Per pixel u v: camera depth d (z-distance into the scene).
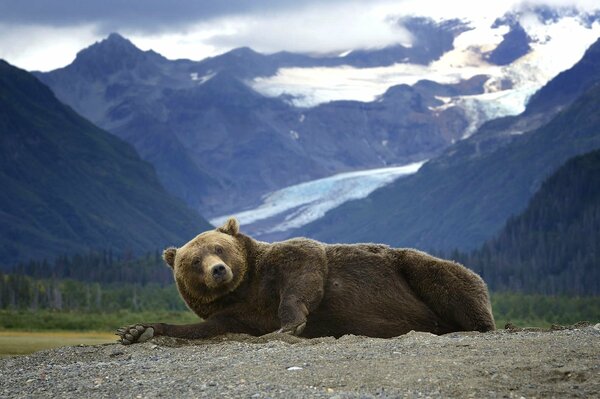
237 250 18.70
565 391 11.55
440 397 11.52
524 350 13.69
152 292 140.00
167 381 13.31
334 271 18.62
